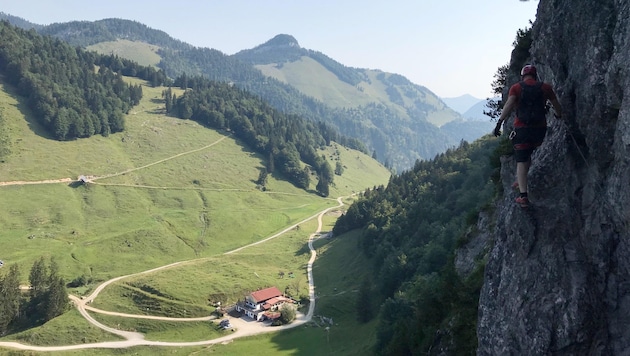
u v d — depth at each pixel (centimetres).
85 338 10538
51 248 15250
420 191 14012
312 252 16425
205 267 14688
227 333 10638
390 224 13025
